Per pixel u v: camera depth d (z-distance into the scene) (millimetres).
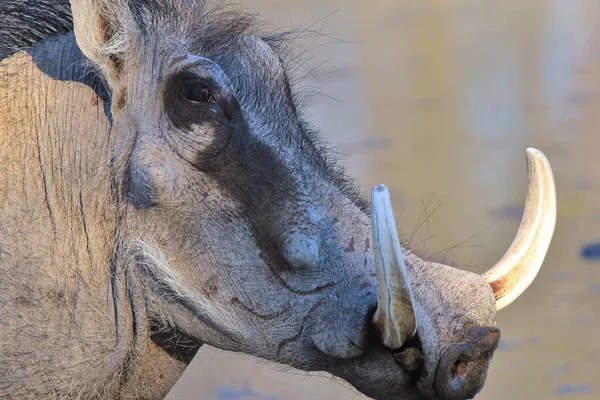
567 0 98125
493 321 16812
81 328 17500
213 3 19297
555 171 46031
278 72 18000
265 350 17359
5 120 17594
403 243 19625
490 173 46344
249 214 17109
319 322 16984
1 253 17156
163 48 17672
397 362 16594
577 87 62812
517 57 73750
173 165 17109
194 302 17250
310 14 86188
